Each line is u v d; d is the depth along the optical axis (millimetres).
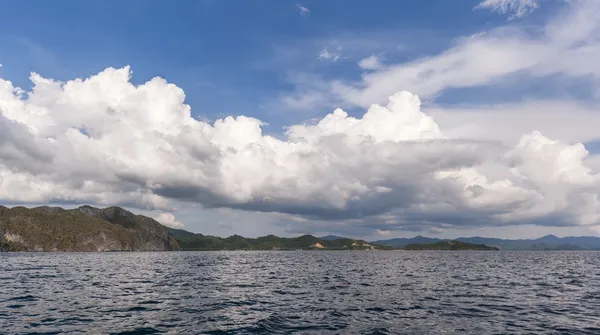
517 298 35062
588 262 124812
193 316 25953
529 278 57781
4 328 22078
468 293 38562
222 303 31625
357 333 21234
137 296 35750
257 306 30109
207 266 93438
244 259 153125
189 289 41562
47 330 21656
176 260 141500
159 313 27016
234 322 24016
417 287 44062
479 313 27188
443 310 28359
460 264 106438
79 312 27250
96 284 46625
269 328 22422
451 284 47688
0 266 92000
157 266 93688
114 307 29469
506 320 24812
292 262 120500
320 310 28297
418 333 21328
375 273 67625
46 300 32844
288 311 27875
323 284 47312
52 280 52094
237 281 51344
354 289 41906
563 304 31578
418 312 27516
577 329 22359
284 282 50000
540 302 32656
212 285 45938
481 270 77938
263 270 76500
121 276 59656
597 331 21922
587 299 34625
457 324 23578
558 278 57906
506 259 156125
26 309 28312
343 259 153875
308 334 20969
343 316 26000
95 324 23297
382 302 32281
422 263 113062
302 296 36031
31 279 53719
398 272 70500
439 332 21562
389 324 23516
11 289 40781
